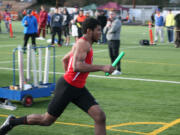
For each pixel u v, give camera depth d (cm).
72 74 820
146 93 1588
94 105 828
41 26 4553
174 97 1514
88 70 783
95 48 3594
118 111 1282
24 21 2959
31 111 1262
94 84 1784
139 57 2928
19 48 1320
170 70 2283
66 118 1188
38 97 1354
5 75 1998
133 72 2189
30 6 12044
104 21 4038
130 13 11212
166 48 3734
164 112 1275
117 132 1045
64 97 827
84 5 13112
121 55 810
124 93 1583
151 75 2086
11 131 1040
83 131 1052
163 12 9775
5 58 2739
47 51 1452
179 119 1188
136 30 6944
